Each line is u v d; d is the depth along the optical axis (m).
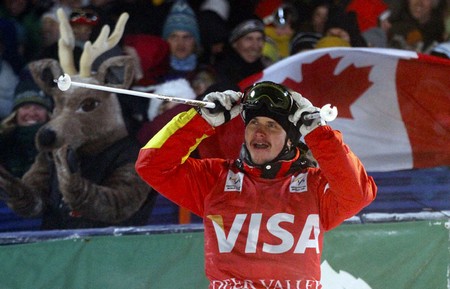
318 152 8.48
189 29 14.72
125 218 13.84
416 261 12.89
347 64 14.68
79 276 12.41
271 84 8.80
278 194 8.84
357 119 14.66
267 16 15.56
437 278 12.92
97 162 13.85
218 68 14.93
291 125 8.80
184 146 8.88
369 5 15.82
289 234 8.69
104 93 14.00
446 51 15.82
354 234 12.77
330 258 12.71
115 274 12.45
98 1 14.95
